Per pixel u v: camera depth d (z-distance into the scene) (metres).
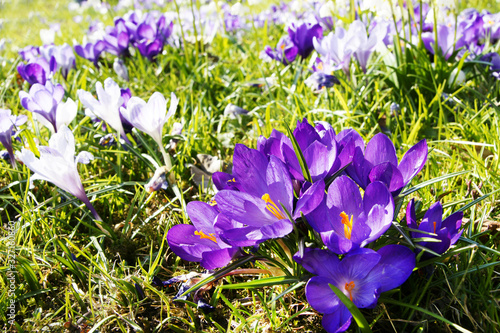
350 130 0.40
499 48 0.77
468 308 0.37
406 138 0.56
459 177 0.50
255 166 0.36
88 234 0.48
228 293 0.41
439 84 0.60
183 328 0.39
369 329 0.33
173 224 0.47
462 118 0.58
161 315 0.38
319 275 0.34
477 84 0.70
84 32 1.52
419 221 0.39
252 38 1.17
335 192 0.35
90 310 0.41
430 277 0.36
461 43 0.73
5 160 0.58
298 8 0.92
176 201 0.51
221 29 1.16
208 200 0.51
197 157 0.57
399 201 0.37
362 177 0.38
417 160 0.36
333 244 0.33
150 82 0.84
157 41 0.89
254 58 0.92
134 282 0.41
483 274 0.39
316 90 0.74
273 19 1.24
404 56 0.70
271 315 0.39
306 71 0.79
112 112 0.50
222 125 0.69
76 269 0.42
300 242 0.34
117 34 0.92
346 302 0.32
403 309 0.37
